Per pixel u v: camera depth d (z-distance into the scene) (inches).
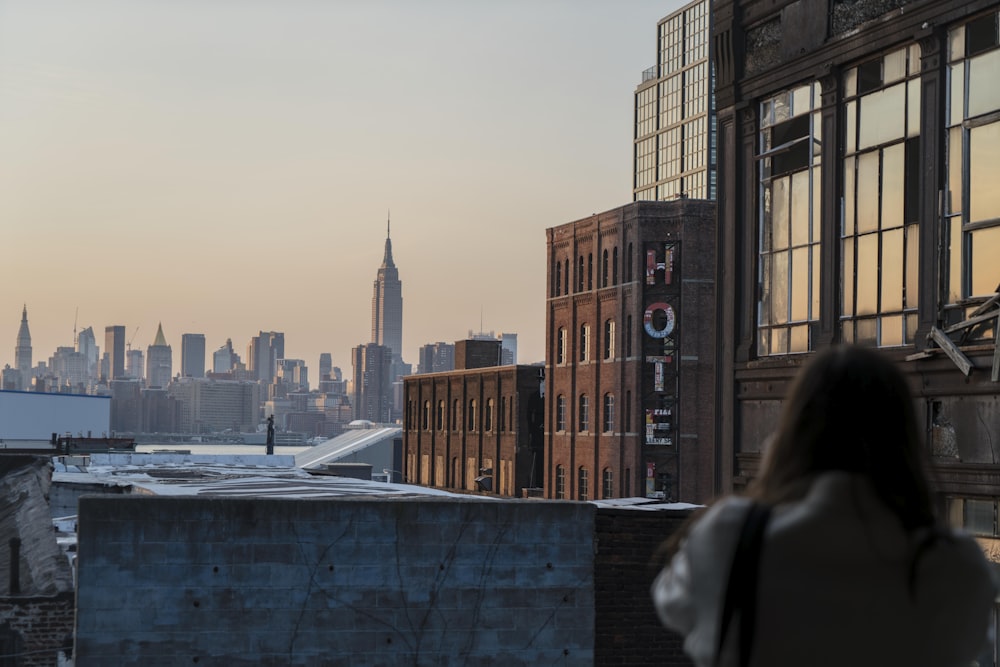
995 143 639.1
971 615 88.2
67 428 4640.8
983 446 637.9
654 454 2706.7
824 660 85.7
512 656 549.0
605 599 561.0
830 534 86.5
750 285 855.7
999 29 638.5
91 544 513.3
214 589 522.0
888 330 720.3
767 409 828.6
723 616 87.0
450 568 544.7
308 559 530.6
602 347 2881.4
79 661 510.3
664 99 5088.6
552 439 3100.4
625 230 2787.9
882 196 728.3
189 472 1465.3
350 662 532.4
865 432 90.4
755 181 856.3
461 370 3597.4
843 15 764.0
